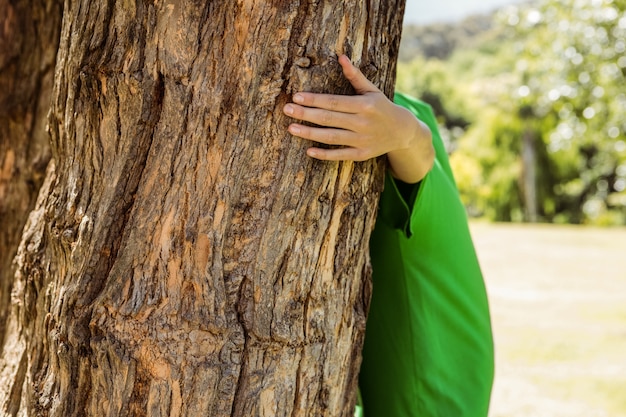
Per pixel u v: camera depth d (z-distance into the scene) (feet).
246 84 4.45
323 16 4.52
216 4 4.45
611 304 27.30
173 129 4.49
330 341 4.93
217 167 4.49
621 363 19.01
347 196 4.87
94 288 4.66
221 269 4.52
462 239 6.22
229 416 4.52
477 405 5.99
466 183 82.23
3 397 5.42
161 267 4.52
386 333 6.15
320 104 4.48
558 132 26.53
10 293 6.26
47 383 4.88
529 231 53.26
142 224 4.54
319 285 4.84
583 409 15.31
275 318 4.65
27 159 6.30
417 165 5.26
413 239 5.93
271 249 4.60
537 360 19.39
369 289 5.35
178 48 4.45
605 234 51.60
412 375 6.03
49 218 5.01
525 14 27.45
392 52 5.08
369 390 6.28
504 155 83.56
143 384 4.52
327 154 4.59
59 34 6.27
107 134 4.66
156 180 4.52
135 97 4.51
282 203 4.58
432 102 119.85
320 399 4.93
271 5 4.44
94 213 4.69
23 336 5.45
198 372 4.46
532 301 28.02
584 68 23.73
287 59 4.49
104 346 4.54
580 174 82.69
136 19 4.53
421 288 6.00
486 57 154.61
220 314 4.50
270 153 4.55
